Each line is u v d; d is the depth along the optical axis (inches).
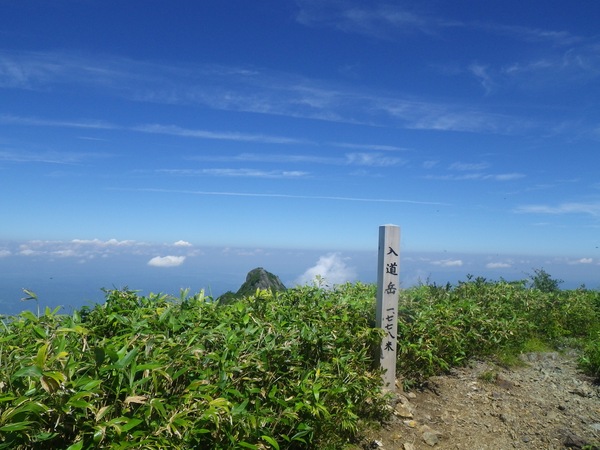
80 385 113.0
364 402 208.7
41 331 136.0
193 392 130.8
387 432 201.9
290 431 158.7
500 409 238.8
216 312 205.6
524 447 205.0
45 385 103.9
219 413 132.6
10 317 153.9
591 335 358.0
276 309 225.3
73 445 102.7
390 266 232.1
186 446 125.1
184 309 201.3
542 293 413.4
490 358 304.5
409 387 250.7
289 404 161.8
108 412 117.6
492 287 387.9
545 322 370.3
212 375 150.6
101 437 107.2
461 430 216.1
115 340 149.6
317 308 237.3
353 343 225.9
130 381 122.3
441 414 229.5
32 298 154.0
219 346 168.6
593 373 289.3
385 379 231.5
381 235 233.6
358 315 246.1
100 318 177.6
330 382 184.4
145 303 201.2
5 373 113.0
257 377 163.5
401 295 314.8
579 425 225.9
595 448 203.8
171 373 134.1
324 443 172.4
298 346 192.2
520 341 329.4
